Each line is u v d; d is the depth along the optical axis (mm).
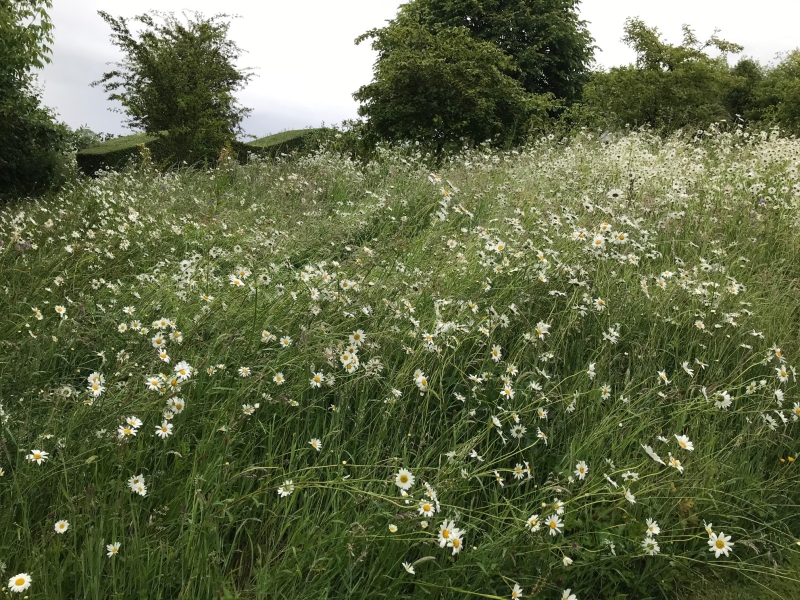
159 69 14609
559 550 2676
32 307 3896
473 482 3039
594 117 15648
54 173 12547
